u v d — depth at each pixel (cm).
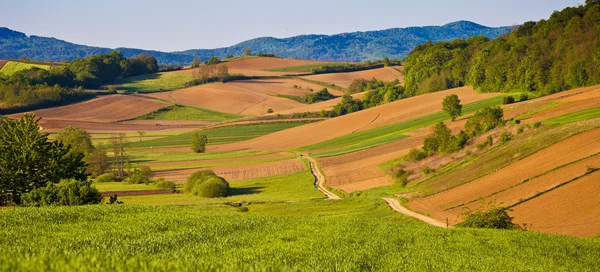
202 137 15388
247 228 3419
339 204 7081
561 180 5850
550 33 15325
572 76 13250
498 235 3797
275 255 2428
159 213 3866
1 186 5869
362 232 3531
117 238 2728
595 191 5309
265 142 16000
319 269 2103
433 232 3794
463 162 8081
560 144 7100
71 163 6259
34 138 6003
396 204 6750
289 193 8650
